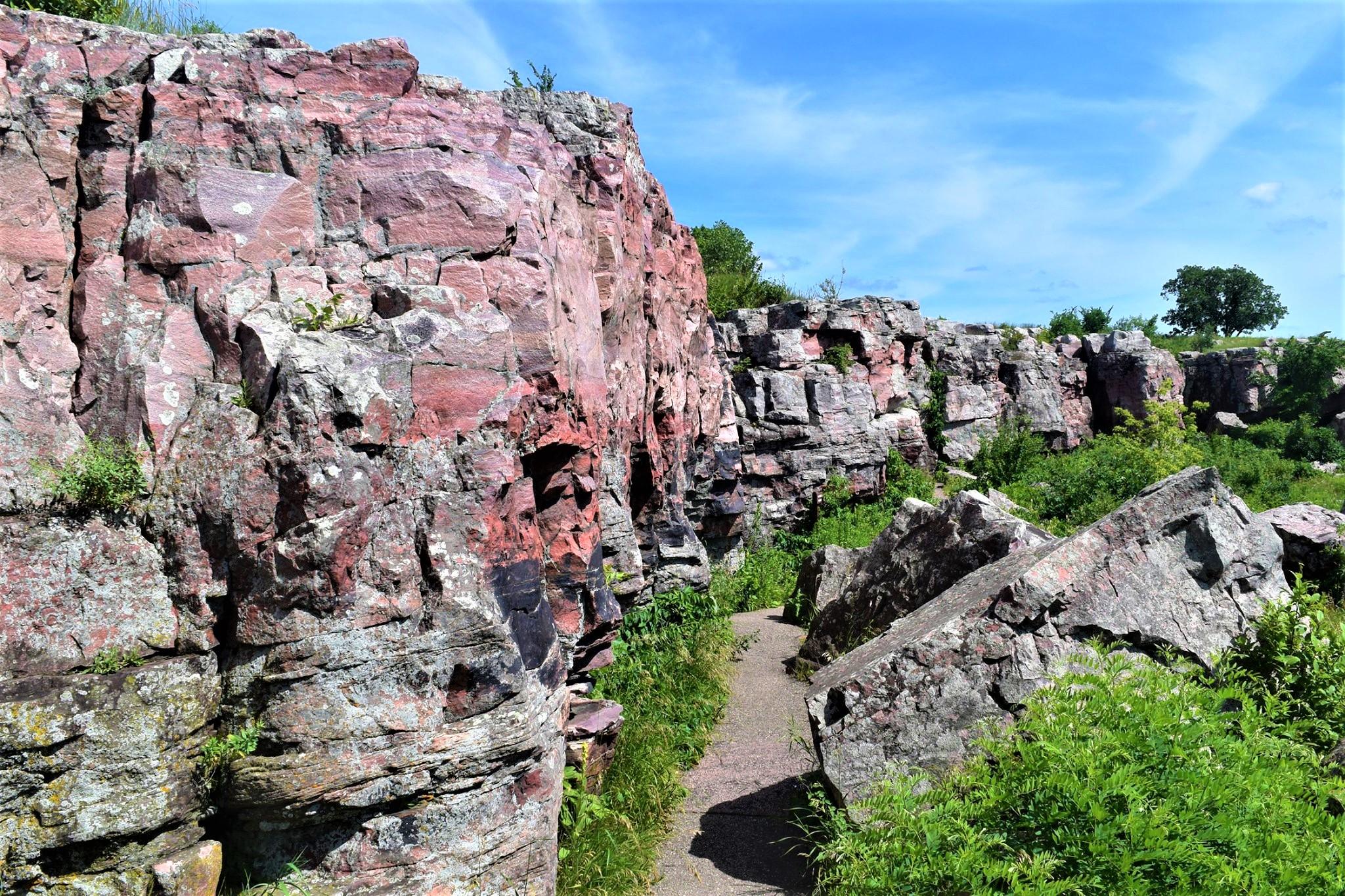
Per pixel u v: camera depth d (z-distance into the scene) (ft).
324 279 16.10
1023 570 23.41
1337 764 17.61
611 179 27.40
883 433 73.77
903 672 21.43
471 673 15.34
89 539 14.17
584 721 21.83
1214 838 13.17
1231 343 140.56
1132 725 15.17
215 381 15.29
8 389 14.34
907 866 14.94
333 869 14.64
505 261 17.49
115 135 16.03
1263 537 23.76
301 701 14.28
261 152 16.34
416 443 15.43
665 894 19.66
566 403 18.71
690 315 48.78
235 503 14.47
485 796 15.53
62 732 13.01
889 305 78.28
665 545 37.11
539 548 18.08
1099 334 106.32
